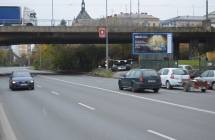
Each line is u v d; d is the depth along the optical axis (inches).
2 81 2196.1
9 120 693.3
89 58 3941.9
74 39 3218.5
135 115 721.0
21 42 3410.4
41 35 2999.5
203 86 1344.7
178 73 1487.5
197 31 3095.5
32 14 3218.5
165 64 2618.1
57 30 2950.3
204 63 2411.4
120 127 589.0
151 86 1299.2
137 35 2615.7
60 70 4367.6
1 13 3105.3
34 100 1066.1
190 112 759.1
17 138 521.3
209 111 772.6
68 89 1482.5
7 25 3031.5
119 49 4111.7
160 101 985.5
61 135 532.1
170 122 631.2
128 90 1400.1
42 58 5506.9
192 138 493.0
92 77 2608.3
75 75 2994.6
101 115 728.3
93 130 565.9
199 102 959.0
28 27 2935.5
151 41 2618.1
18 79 1486.2
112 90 1398.9
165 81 1524.4
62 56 4205.2
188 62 3088.1
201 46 3590.1
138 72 1315.2
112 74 2701.8
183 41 3550.7
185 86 1366.9
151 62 2687.0
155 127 583.8
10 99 1114.1
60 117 713.0
